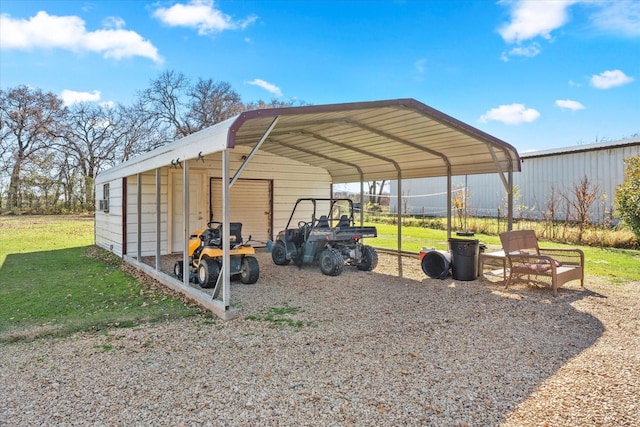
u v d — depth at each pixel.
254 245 10.47
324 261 6.88
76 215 22.98
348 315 4.44
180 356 3.27
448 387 2.73
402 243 11.79
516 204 16.22
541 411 2.42
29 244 11.70
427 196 20.84
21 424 2.26
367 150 8.16
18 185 23.27
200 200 9.74
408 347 3.47
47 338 3.73
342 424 2.28
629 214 9.28
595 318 4.34
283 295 5.38
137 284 6.11
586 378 2.87
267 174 10.55
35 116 25.38
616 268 7.24
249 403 2.51
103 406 2.47
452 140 6.76
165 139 27.58
